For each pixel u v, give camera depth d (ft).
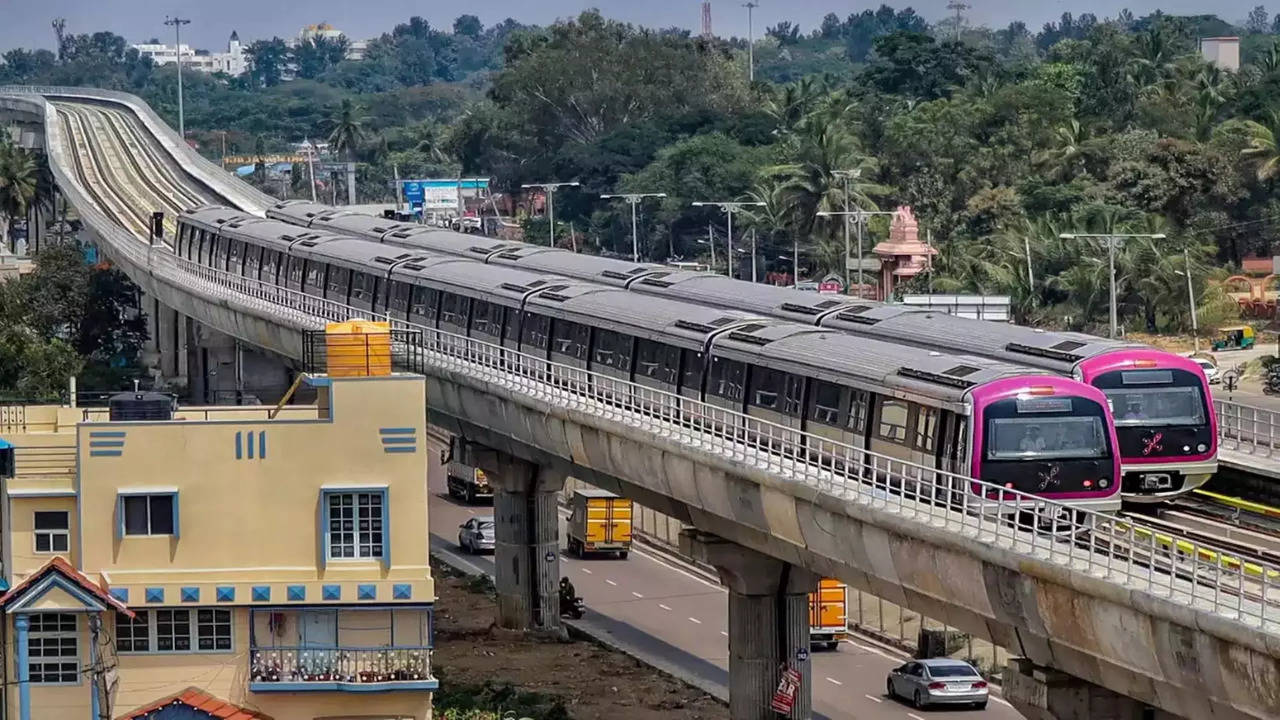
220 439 236.22
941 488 236.84
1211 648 197.47
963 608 239.91
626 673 351.67
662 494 309.42
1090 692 231.91
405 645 239.50
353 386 237.66
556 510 388.57
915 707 326.65
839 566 268.21
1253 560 210.79
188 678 236.43
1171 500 277.23
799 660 305.73
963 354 292.61
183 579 235.81
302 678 235.81
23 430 256.32
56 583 228.63
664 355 336.49
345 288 482.28
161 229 655.76
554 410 333.62
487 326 404.98
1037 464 249.14
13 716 230.48
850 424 279.28
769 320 325.83
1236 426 324.19
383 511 237.86
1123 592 206.18
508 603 386.93
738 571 301.02
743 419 309.83
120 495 234.79
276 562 237.25
